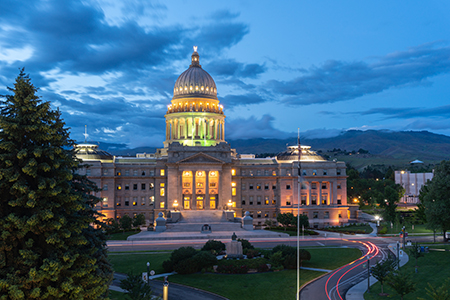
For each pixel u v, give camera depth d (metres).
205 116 153.00
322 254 79.25
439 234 106.25
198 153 129.00
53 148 34.12
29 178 33.75
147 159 139.50
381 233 108.81
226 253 71.94
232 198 136.88
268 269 66.12
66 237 33.72
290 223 114.88
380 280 54.78
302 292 55.19
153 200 133.38
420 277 61.78
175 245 90.06
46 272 31.70
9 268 31.95
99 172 127.38
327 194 138.38
